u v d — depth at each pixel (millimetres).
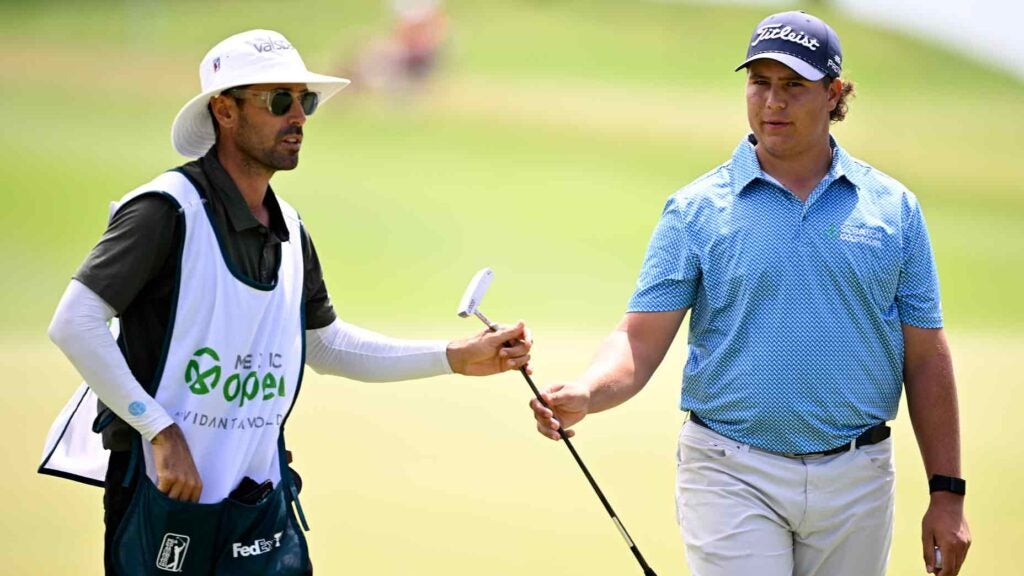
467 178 112062
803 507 14750
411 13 156375
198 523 13281
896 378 15211
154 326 13477
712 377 15047
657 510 26812
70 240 77062
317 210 94062
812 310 14672
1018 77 186500
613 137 134875
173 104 130000
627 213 102125
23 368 41781
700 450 15141
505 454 31719
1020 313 72000
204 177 13562
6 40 153125
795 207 14789
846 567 15180
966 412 37812
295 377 14219
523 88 157500
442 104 145875
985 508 26531
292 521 14297
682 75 174125
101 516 24797
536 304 67938
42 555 22062
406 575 21781
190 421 13391
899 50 192625
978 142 150625
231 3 181250
